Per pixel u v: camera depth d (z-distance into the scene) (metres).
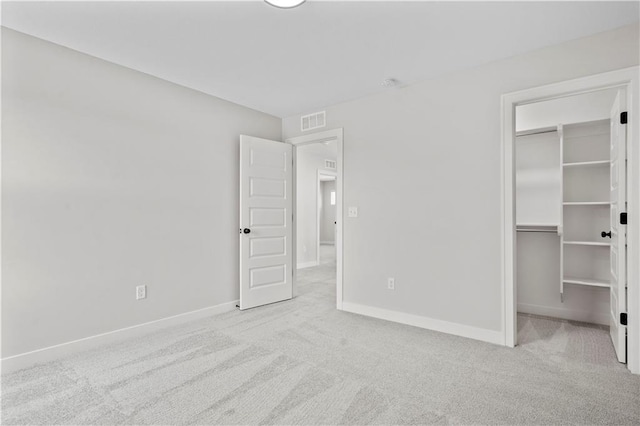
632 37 2.18
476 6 1.99
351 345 2.67
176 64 2.78
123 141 2.82
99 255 2.68
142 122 2.95
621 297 2.30
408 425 1.66
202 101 3.43
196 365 2.32
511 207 2.63
